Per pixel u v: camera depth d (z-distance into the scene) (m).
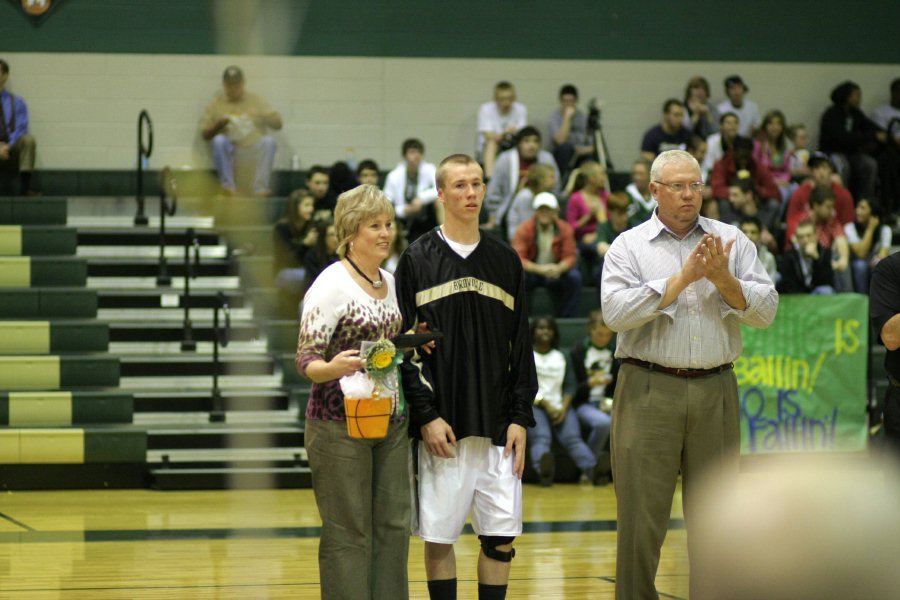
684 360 4.54
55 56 13.94
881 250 12.56
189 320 11.42
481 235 4.82
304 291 11.44
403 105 14.52
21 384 10.87
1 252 12.26
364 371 4.29
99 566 6.73
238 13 14.12
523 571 6.66
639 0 14.88
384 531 4.46
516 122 13.94
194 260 12.46
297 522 8.37
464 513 4.68
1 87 13.39
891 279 4.96
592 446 10.47
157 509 8.98
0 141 13.25
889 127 14.35
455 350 4.66
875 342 11.84
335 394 4.38
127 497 9.67
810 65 15.20
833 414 10.53
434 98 14.58
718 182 12.91
